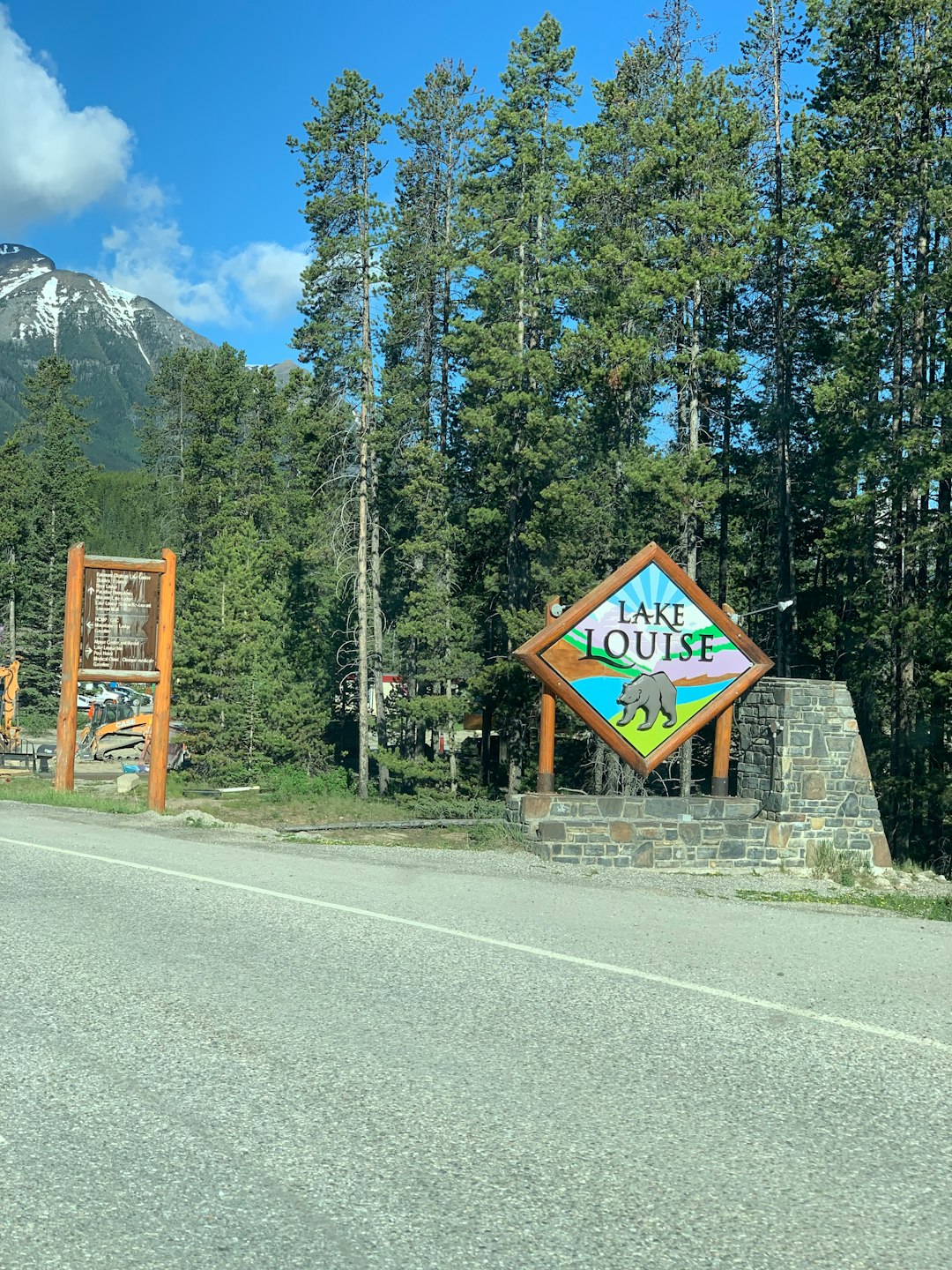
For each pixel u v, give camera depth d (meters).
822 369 40.19
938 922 10.05
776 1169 4.17
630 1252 3.53
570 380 38.47
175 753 49.81
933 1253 3.57
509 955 7.45
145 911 8.59
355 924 8.29
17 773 38.62
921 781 31.45
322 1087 4.91
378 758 43.56
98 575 19.22
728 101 34.97
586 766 38.59
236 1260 3.43
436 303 51.78
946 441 29.25
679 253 32.66
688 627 16.03
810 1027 6.02
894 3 32.25
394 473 48.75
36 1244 3.50
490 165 42.75
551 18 41.81
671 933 8.45
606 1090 4.96
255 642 50.62
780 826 15.84
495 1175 4.05
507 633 43.84
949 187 29.44
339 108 42.09
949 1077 5.29
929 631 29.59
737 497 42.69
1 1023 5.73
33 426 95.94
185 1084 4.91
